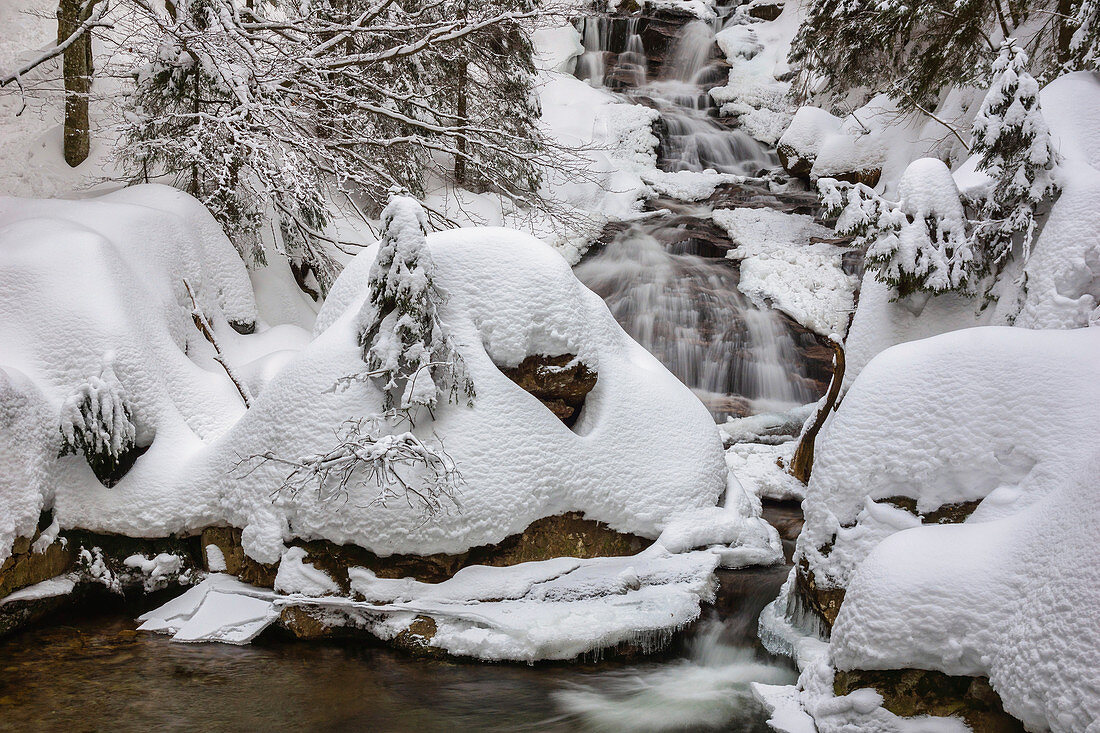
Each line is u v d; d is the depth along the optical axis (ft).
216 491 20.53
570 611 18.40
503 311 20.25
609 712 16.15
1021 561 12.36
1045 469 13.70
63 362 21.15
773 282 41.32
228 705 15.96
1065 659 10.64
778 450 31.04
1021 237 23.77
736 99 62.59
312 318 34.37
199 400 23.93
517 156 36.73
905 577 13.25
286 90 32.63
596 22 67.92
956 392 15.49
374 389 19.47
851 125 50.39
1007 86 23.00
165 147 31.19
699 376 37.63
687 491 21.61
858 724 13.39
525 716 15.96
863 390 16.97
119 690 16.39
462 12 36.63
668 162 56.59
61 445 20.15
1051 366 14.65
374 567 18.76
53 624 19.31
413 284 18.95
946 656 12.55
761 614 19.51
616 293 41.86
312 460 18.34
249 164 31.65
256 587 19.67
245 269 30.99
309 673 17.28
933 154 43.52
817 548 17.16
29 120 38.68
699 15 69.62
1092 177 22.47
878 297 26.63
